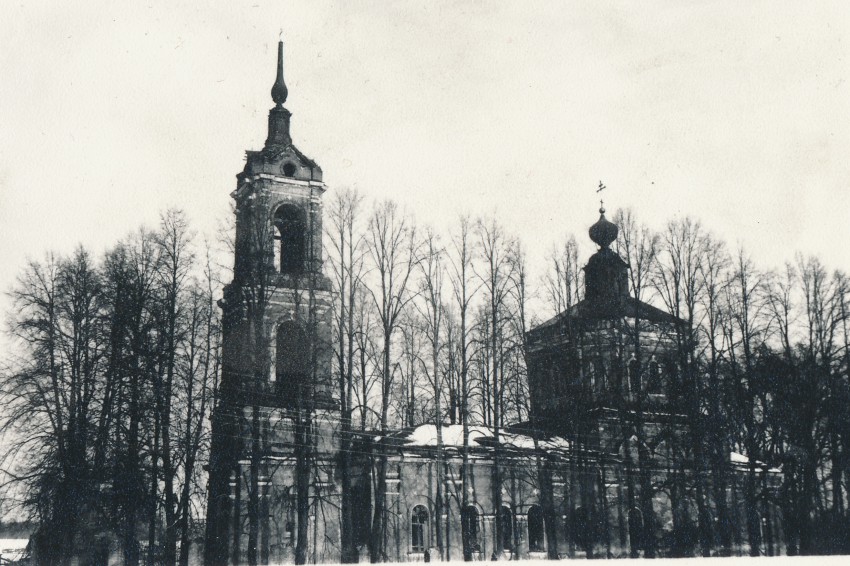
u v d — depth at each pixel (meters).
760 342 60.56
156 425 48.47
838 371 58.28
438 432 54.34
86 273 49.88
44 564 46.94
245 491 52.44
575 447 60.16
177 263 51.47
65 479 46.12
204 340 50.62
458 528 56.31
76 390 48.28
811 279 62.25
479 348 57.66
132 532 47.69
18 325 47.81
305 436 51.84
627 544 61.28
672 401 59.75
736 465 63.28
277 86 59.78
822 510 57.47
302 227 56.97
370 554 51.72
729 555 57.62
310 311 53.25
